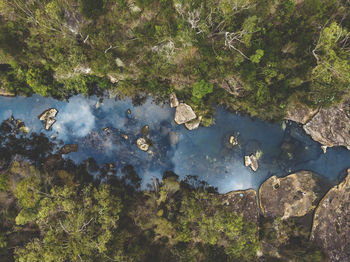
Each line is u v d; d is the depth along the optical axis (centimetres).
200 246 1833
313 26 1567
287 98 1755
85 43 1655
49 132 1908
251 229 1762
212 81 1808
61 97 1903
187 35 1533
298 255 1845
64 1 1575
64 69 1584
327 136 1859
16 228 1662
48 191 1700
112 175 1933
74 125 1933
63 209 1603
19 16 1512
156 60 1683
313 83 1602
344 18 1525
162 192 1881
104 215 1541
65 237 1559
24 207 1538
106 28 1673
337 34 1318
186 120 1928
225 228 1681
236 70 1681
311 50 1555
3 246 1593
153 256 1806
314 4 1491
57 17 1470
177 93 1917
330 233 1938
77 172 1903
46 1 1540
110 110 1950
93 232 1551
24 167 1812
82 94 1925
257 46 1583
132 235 1812
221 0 1467
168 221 1806
